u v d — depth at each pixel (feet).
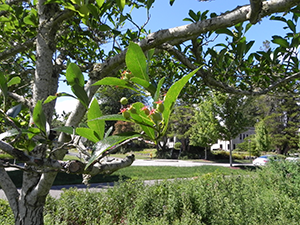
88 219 17.83
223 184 22.67
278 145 105.70
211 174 29.94
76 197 19.75
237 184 23.44
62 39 9.56
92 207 18.85
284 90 10.02
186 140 117.19
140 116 2.56
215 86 7.34
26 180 5.95
